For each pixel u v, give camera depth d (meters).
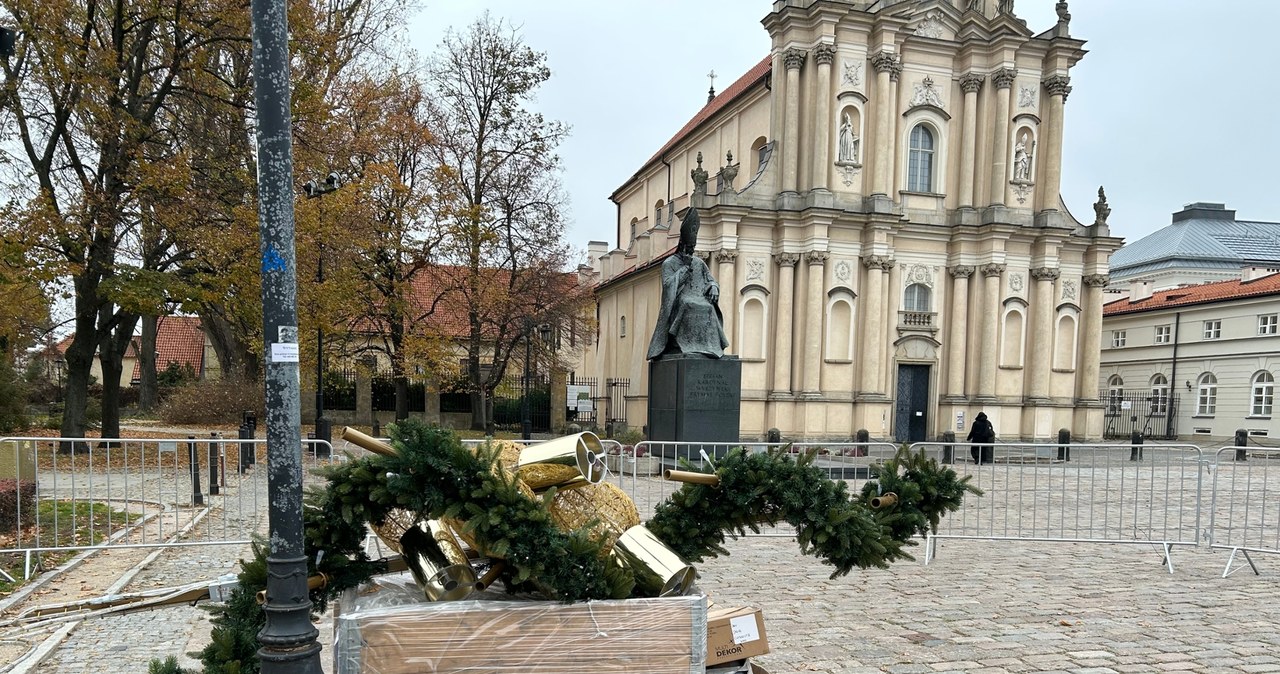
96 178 16.67
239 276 16.73
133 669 4.52
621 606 2.36
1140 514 11.37
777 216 28.02
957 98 30.70
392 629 2.22
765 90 30.92
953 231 30.36
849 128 28.47
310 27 17.86
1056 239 30.39
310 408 32.59
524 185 29.55
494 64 29.72
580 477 2.69
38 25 14.80
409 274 25.70
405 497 2.46
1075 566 7.87
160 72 19.30
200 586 3.33
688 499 3.19
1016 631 5.48
